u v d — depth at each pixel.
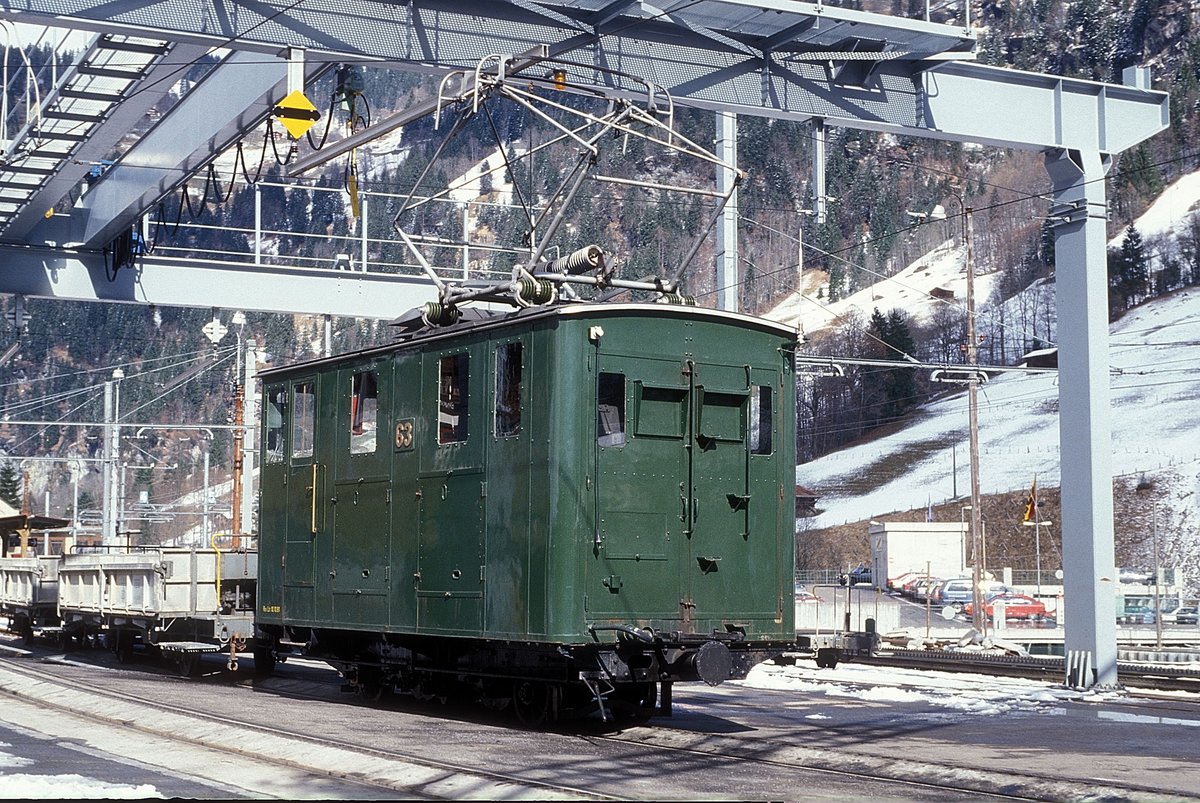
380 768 10.52
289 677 20.44
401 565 15.05
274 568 17.69
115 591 22.98
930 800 9.48
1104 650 19.42
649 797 9.29
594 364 13.09
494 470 13.69
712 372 13.75
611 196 159.50
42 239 27.09
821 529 99.25
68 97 20.53
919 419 120.25
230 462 154.38
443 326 15.52
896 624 44.12
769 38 18.34
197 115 22.25
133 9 15.36
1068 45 196.75
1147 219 147.50
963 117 19.62
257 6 15.96
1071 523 19.94
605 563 12.91
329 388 16.81
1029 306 138.25
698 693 18.30
